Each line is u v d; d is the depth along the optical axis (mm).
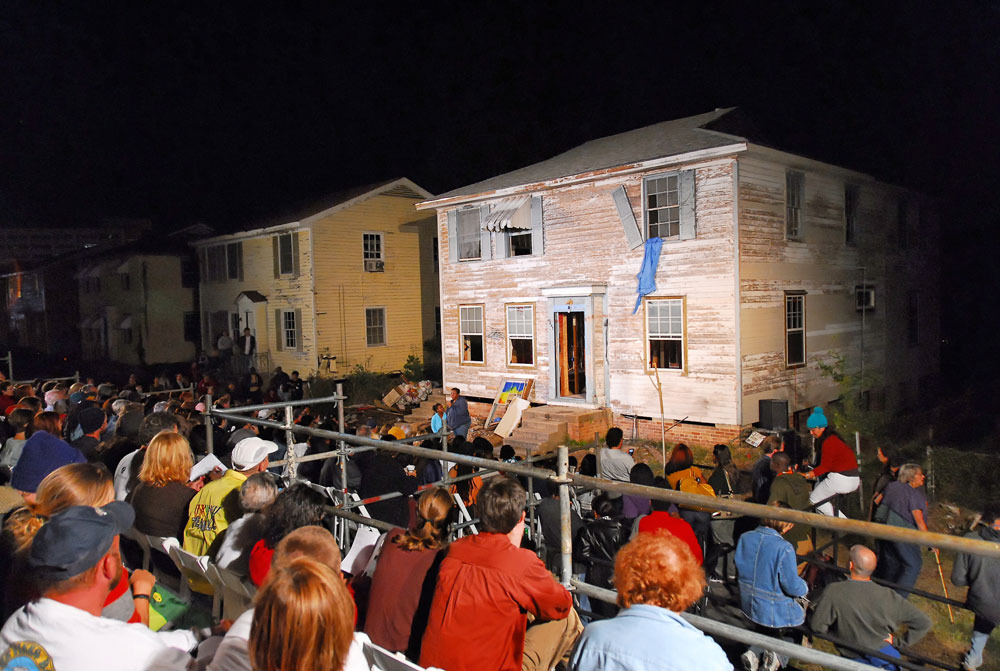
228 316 32219
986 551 2275
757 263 15148
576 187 17578
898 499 6301
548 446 16109
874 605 4652
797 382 16359
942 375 25016
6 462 7090
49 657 2422
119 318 34906
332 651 1918
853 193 18891
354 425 14945
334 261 27578
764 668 5152
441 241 21359
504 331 19531
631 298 16594
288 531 3570
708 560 6422
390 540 3643
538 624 3707
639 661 2430
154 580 3498
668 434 15875
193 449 7070
